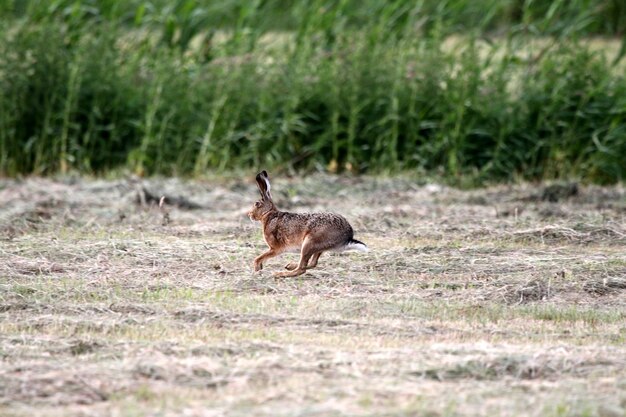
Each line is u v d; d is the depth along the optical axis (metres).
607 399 21.45
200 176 52.38
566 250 37.25
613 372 23.25
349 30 58.88
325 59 56.16
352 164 53.88
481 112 53.84
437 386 22.09
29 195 46.66
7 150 53.28
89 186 48.81
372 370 22.98
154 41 59.94
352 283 32.09
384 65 55.53
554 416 20.42
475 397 21.41
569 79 54.81
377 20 61.72
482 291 31.38
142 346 24.72
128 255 34.91
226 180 51.72
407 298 30.48
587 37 67.50
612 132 53.09
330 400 21.02
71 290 30.23
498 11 70.12
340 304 29.38
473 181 51.84
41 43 54.06
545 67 55.69
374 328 26.92
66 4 59.59
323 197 47.84
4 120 52.97
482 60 60.06
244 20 61.59
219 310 28.28
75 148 53.12
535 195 47.34
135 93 55.22
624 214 43.97
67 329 26.34
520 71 56.84
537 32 57.81
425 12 63.81
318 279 32.44
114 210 43.25
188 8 59.84
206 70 55.94
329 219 32.25
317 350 24.55
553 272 33.47
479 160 54.19
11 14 58.47
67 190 47.91
